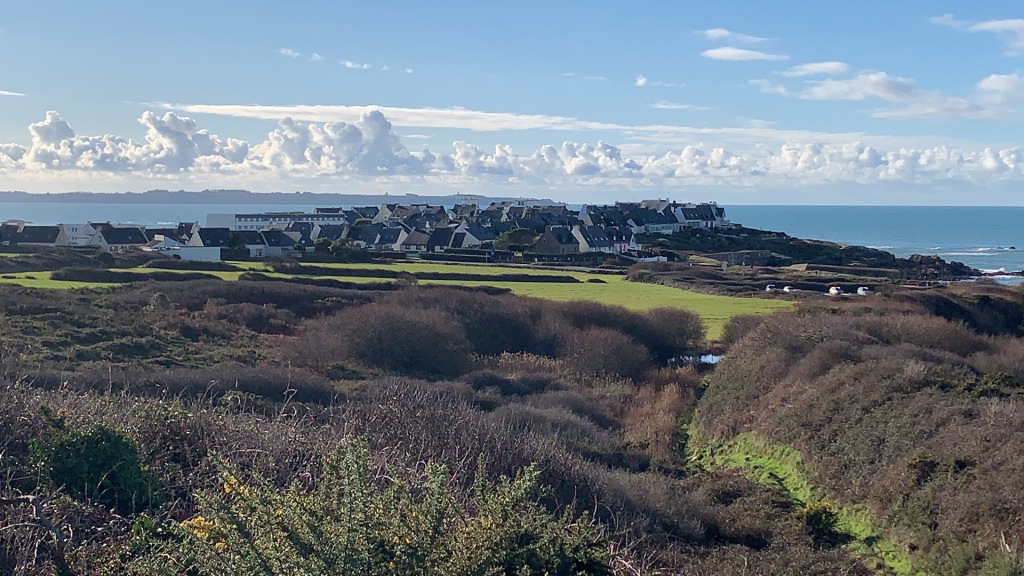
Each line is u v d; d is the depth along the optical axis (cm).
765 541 1168
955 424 1376
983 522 1056
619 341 2764
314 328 2661
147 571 466
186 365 2089
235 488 462
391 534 438
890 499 1227
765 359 2159
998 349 2528
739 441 1797
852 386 1711
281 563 413
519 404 1795
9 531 550
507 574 466
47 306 2664
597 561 507
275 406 1332
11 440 717
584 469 1195
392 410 1171
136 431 770
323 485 463
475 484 556
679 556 1012
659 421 1983
